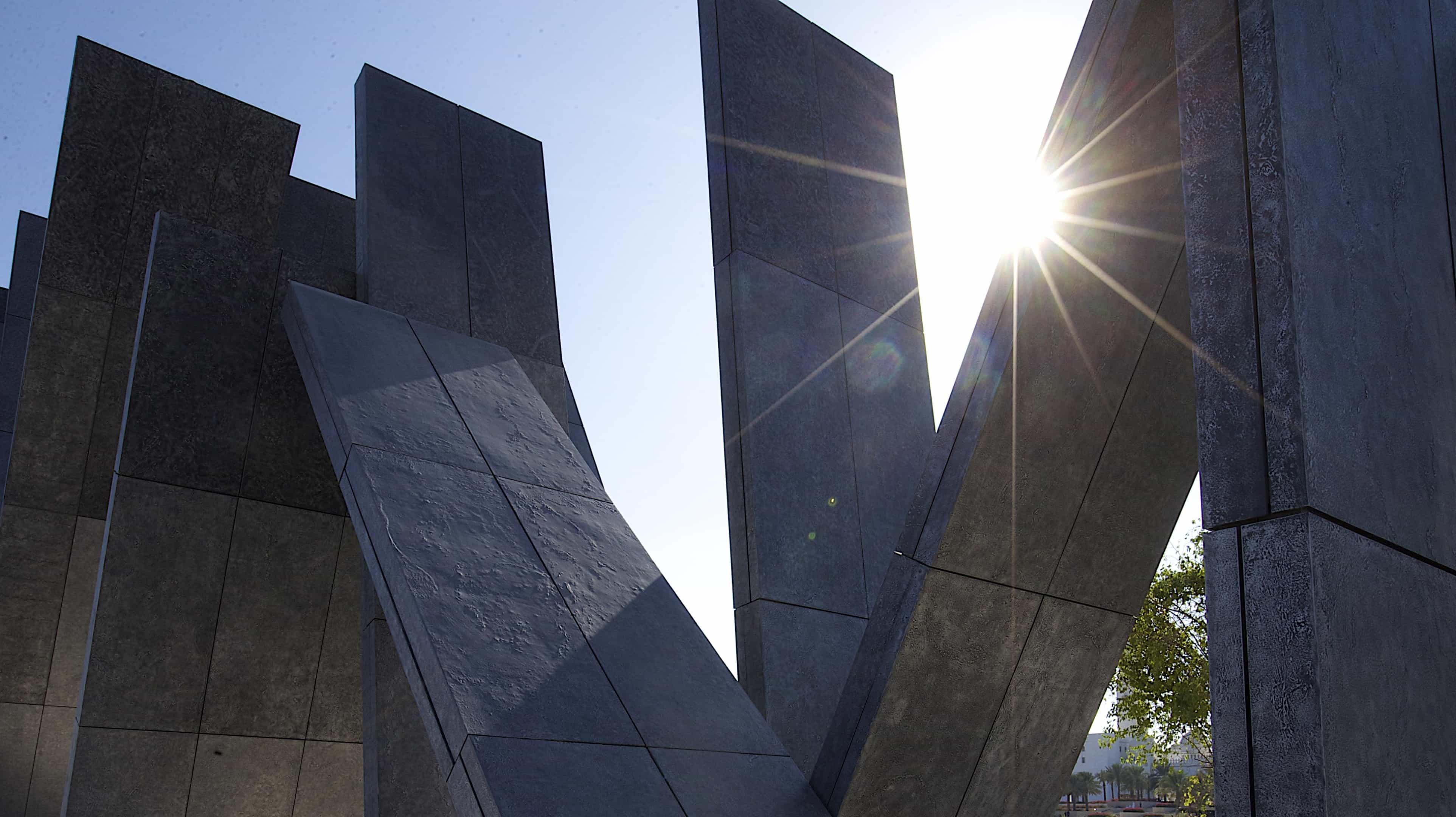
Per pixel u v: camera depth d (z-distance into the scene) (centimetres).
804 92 1088
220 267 912
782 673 816
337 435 703
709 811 513
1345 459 375
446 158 1180
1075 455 614
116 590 834
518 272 1181
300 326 845
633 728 541
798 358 949
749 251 951
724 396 922
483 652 534
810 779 598
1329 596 349
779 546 859
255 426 911
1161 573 2012
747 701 620
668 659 616
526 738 489
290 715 904
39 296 1153
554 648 567
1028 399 586
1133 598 681
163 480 864
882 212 1116
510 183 1228
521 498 702
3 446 1683
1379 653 365
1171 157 591
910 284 1109
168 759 838
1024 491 602
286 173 1209
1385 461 398
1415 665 382
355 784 926
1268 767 345
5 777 1244
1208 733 2011
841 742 588
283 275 940
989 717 637
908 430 1026
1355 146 431
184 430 878
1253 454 374
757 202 981
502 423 801
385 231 1078
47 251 1143
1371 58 462
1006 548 607
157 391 869
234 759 870
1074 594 649
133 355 874
